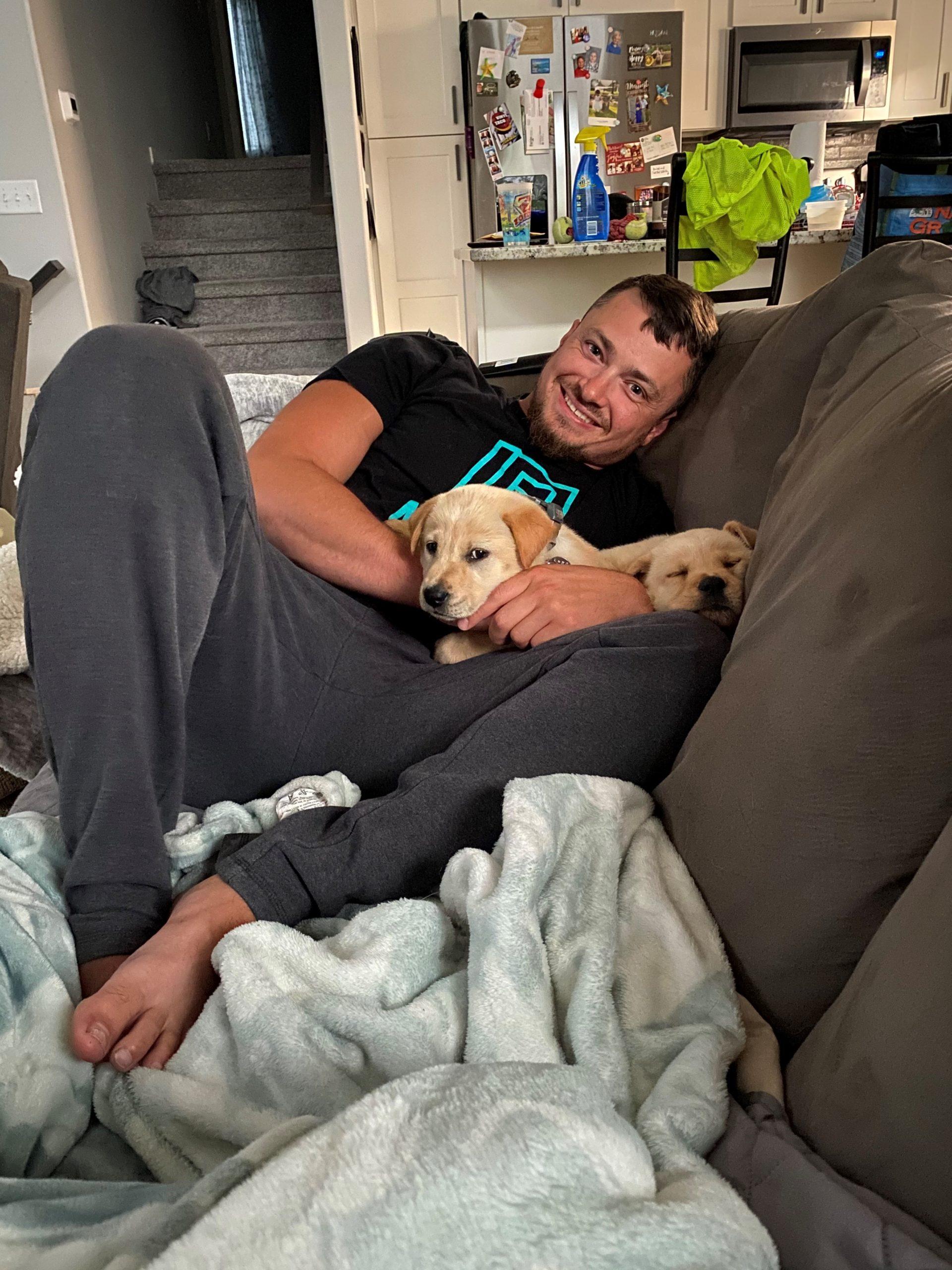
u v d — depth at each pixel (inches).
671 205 135.9
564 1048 27.3
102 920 29.5
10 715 57.9
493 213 204.8
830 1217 19.2
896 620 26.3
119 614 30.7
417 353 64.1
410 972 29.0
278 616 40.2
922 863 23.9
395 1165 18.9
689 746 35.4
